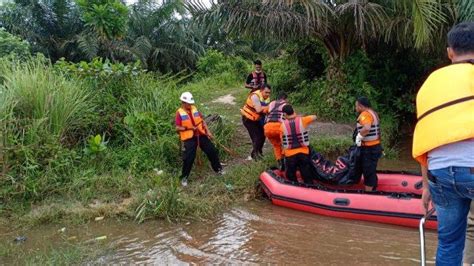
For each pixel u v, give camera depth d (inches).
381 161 373.4
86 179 292.2
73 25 948.0
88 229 248.2
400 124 494.0
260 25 414.0
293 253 215.5
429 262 201.5
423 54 472.7
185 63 1082.7
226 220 259.4
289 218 260.4
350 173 284.0
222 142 376.2
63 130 317.1
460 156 98.9
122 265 205.2
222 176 316.2
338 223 251.0
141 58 954.1
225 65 900.6
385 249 216.4
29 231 245.8
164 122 358.0
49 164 288.7
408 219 239.1
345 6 402.0
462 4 370.0
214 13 416.2
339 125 451.5
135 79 390.6
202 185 301.4
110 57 908.0
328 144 383.6
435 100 102.7
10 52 474.0
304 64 590.6
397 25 404.8
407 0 380.5
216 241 231.6
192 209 267.1
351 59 474.3
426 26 362.0
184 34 1080.2
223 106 559.5
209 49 1088.8
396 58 501.4
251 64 995.3
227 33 436.1
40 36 914.1
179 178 308.5
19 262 209.6
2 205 266.1
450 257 108.7
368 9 396.2
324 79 528.1
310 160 289.4
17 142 286.4
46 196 279.4
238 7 410.9
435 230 234.4
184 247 224.7
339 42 476.1
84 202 274.2
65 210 264.2
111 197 282.0
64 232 244.5
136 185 292.5
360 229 241.6
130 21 1030.4
